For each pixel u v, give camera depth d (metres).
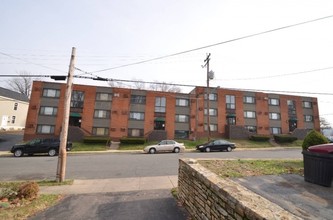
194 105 37.97
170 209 7.12
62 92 34.38
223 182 4.96
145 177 11.96
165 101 37.47
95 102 35.38
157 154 23.48
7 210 6.95
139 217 6.49
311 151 7.16
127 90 36.62
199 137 36.97
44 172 14.02
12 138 36.91
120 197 8.49
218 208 4.62
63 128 11.64
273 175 7.88
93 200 8.17
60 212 6.99
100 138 31.86
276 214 3.10
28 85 68.81
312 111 43.72
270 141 37.78
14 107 51.66
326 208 4.93
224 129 38.44
